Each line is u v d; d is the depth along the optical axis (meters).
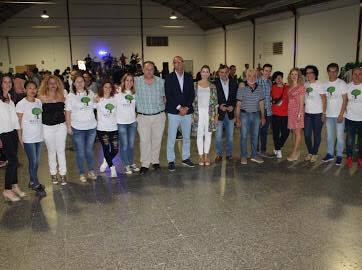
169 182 4.47
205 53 20.00
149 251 2.83
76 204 3.83
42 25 17.48
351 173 4.65
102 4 18.00
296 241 2.94
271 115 5.39
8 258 2.77
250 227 3.20
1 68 17.30
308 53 11.72
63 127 4.29
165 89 4.71
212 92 4.90
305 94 5.10
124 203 3.82
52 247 2.93
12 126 3.82
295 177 4.55
